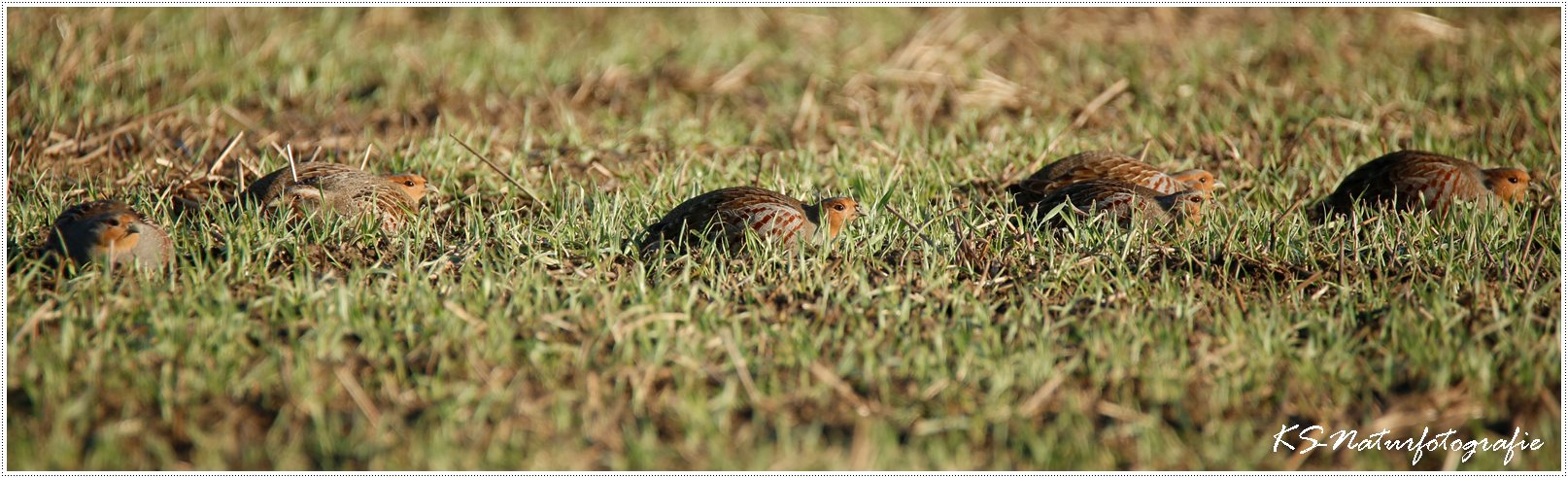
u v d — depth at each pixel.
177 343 8.49
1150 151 15.62
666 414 7.95
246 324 8.91
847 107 18.20
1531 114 16.16
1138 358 8.61
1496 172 12.28
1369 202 12.36
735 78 19.91
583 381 8.26
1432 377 8.40
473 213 11.92
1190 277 10.24
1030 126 16.95
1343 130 16.27
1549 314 9.59
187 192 12.48
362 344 8.59
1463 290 10.09
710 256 10.38
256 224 10.89
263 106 17.61
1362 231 11.66
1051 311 9.72
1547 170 13.98
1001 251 10.90
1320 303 9.86
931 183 13.59
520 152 14.87
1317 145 15.47
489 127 16.30
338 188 11.64
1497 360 8.64
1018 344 8.90
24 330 8.54
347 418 7.84
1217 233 11.30
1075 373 8.58
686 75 19.89
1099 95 19.05
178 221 11.30
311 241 10.95
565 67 20.22
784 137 16.33
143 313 9.02
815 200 12.80
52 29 20.58
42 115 15.55
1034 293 9.94
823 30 24.95
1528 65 19.39
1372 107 17.42
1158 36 23.52
